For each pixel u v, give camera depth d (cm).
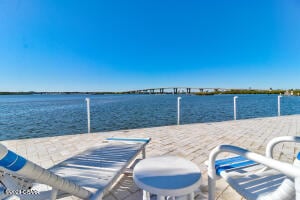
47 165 272
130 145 219
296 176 74
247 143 374
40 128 823
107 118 1070
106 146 214
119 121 970
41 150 343
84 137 446
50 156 311
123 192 189
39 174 85
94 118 1072
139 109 1540
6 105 2261
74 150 343
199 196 177
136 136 449
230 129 520
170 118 1061
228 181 129
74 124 904
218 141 392
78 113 1321
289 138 140
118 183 206
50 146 369
